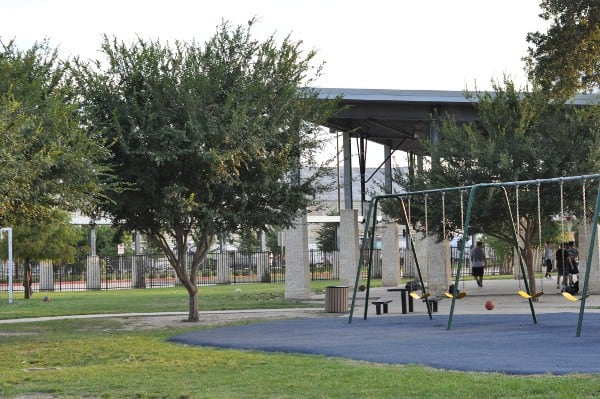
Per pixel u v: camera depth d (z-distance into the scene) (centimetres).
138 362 1556
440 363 1387
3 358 1694
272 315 2803
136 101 2427
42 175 1972
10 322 2711
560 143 2989
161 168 2427
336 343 1769
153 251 6881
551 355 1434
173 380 1303
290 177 2703
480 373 1262
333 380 1239
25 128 1866
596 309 2616
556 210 2983
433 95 3438
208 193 2492
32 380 1344
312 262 5738
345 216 3800
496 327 2019
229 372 1375
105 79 2470
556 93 3325
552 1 3341
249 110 2505
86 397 1178
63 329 2419
